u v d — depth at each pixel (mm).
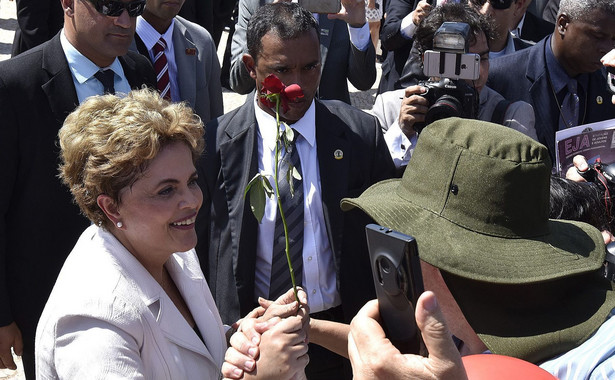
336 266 2656
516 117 3197
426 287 1517
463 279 1438
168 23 3771
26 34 5438
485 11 4059
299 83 2645
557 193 1867
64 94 2898
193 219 1859
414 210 1548
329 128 2734
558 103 3500
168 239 1838
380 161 2820
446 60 2922
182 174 1808
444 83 2963
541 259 1427
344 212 2674
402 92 3461
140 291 1786
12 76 2793
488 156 1480
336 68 4406
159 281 1935
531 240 1470
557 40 3434
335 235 2656
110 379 1646
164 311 1812
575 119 3537
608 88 3369
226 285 2660
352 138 2760
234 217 2633
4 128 2750
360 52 4277
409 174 1638
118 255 1812
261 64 2682
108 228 1864
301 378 1886
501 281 1387
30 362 2971
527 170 1454
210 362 1904
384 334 1146
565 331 1353
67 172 1840
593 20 3246
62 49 2965
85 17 2912
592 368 1276
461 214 1494
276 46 2627
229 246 2654
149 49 3742
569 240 1508
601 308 1381
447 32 2900
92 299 1713
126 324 1706
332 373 2775
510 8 4062
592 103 3553
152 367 1760
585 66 3383
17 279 2850
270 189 1759
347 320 2695
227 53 8172
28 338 2912
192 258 2094
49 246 2852
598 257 1468
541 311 1401
